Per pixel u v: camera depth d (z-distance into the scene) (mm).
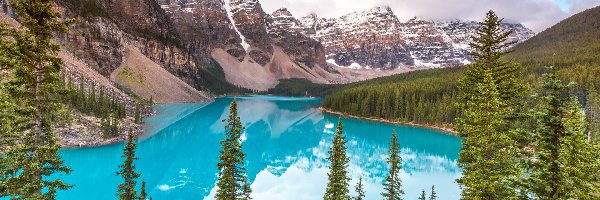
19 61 19844
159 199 59438
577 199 16875
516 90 25672
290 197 65312
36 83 20938
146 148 90375
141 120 121062
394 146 43125
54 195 22109
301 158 97562
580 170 17438
